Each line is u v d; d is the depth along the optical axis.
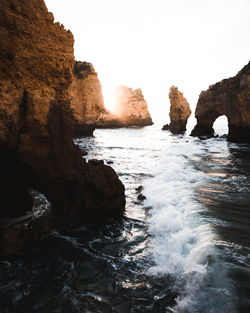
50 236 6.09
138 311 3.67
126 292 4.11
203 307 3.44
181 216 6.57
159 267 4.67
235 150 19.83
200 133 34.81
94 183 7.27
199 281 3.88
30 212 7.38
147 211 7.73
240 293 3.43
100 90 50.72
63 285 4.34
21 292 4.17
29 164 6.37
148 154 20.09
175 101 42.84
